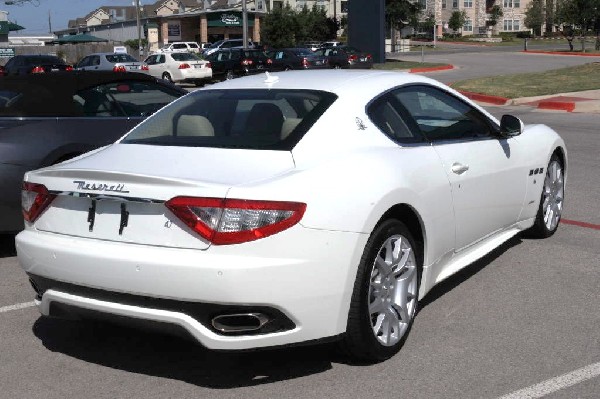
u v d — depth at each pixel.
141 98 7.52
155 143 4.41
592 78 25.11
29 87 6.84
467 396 3.70
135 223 3.74
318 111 4.28
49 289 4.00
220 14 74.25
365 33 44.72
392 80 4.87
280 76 5.01
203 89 5.06
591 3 52.09
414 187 4.29
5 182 6.17
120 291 3.68
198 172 3.84
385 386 3.83
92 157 4.33
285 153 3.98
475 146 5.16
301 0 87.62
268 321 3.60
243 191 3.55
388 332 4.14
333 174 3.86
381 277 4.07
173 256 3.56
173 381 3.96
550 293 5.24
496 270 5.77
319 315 3.70
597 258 6.04
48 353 4.38
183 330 3.62
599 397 3.67
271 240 3.53
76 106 6.88
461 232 4.95
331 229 3.69
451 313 4.87
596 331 4.53
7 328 4.80
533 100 19.94
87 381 3.99
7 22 51.69
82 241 3.88
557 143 6.45
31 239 4.05
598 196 8.33
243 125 4.33
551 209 6.62
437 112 5.07
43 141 6.44
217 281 3.47
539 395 3.70
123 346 4.47
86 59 36.66
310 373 4.01
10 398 3.80
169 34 77.88
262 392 3.79
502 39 89.19
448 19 96.81
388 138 4.47
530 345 4.33
